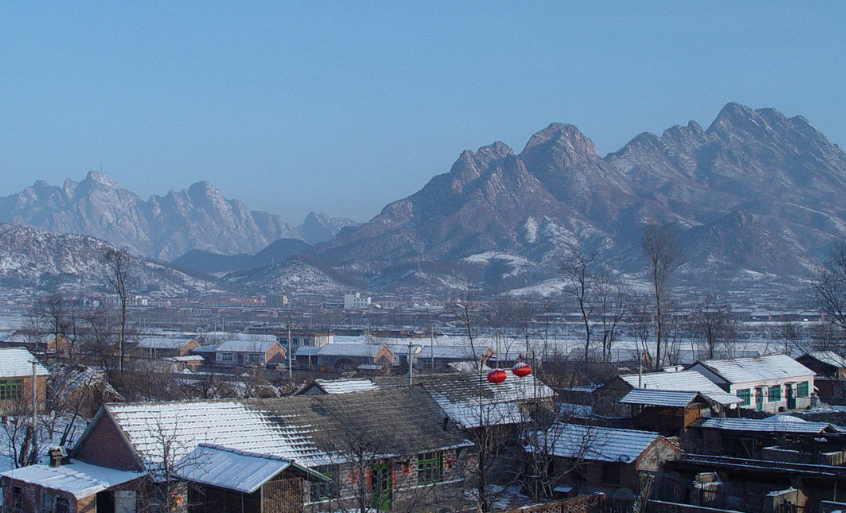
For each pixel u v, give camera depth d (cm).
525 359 7900
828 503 3297
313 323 19075
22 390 5641
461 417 4259
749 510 3366
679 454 3975
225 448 3177
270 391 6506
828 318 9081
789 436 4450
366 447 3459
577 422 4953
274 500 2891
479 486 3769
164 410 3641
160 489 3142
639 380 5703
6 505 3434
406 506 3600
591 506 3388
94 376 5809
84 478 3316
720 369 6575
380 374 8819
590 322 16050
